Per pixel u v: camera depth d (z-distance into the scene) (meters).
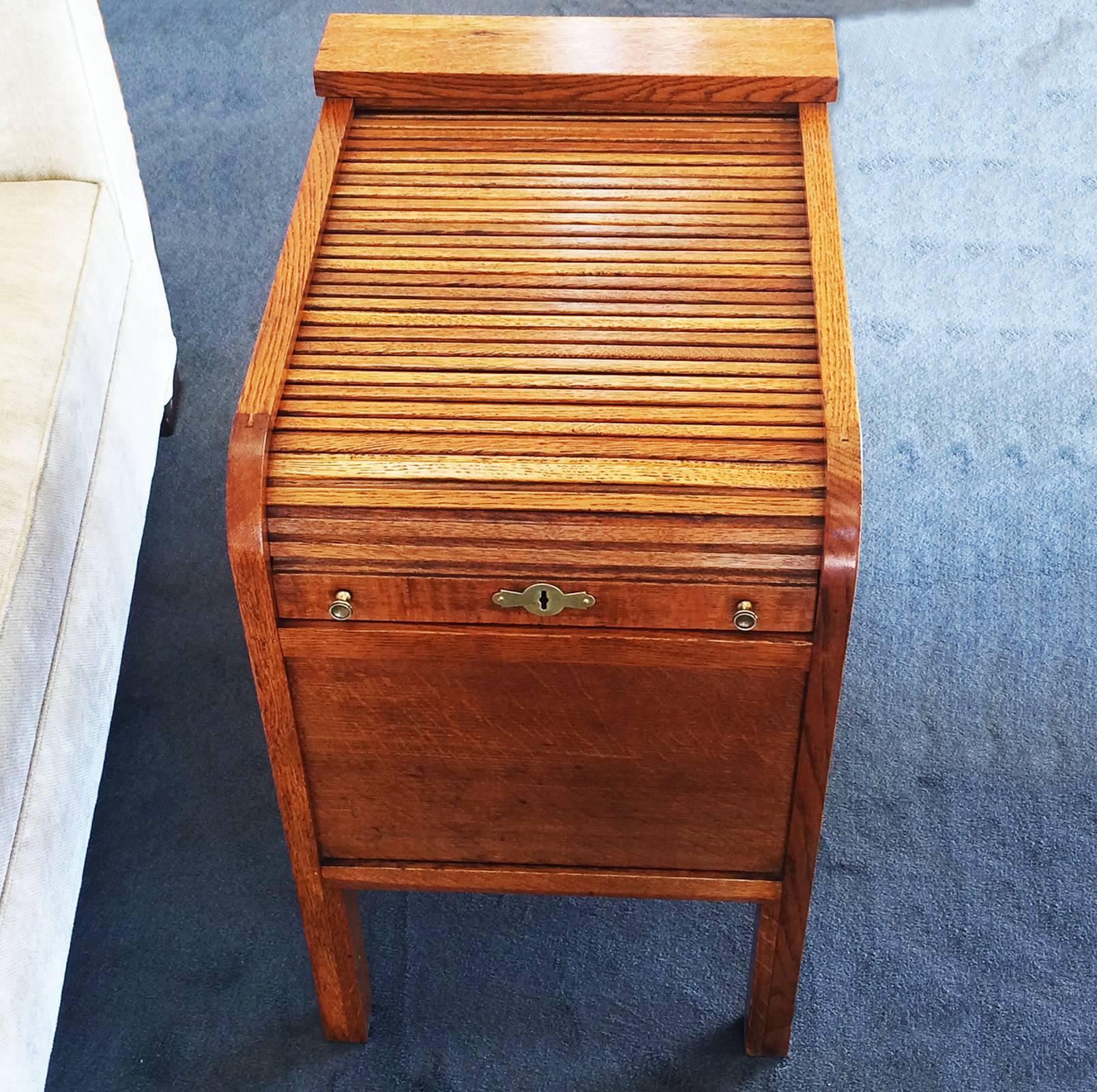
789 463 0.87
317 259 1.01
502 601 0.88
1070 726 1.41
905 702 1.43
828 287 0.97
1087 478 1.63
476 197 1.06
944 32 2.22
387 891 1.28
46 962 1.03
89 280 1.27
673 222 1.04
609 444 0.88
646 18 1.17
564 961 1.24
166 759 1.38
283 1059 1.18
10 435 1.11
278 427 0.89
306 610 0.90
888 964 1.24
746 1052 1.18
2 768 0.97
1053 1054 1.18
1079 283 1.85
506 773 0.98
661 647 0.90
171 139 2.03
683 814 1.00
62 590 1.11
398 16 1.17
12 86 1.30
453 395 0.91
